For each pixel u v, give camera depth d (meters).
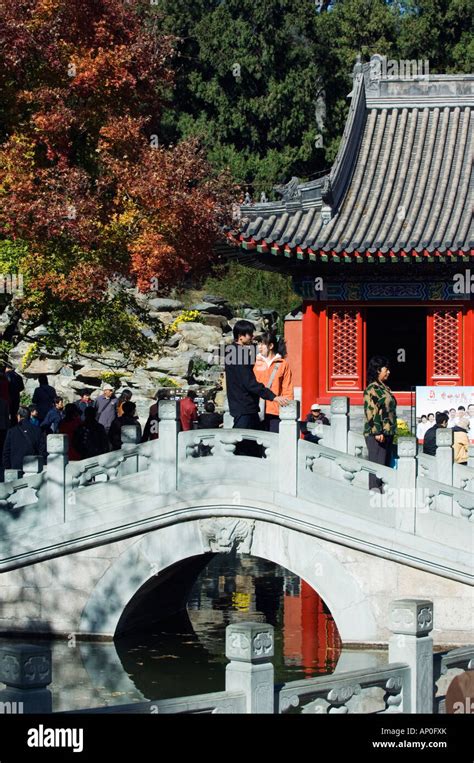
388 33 63.16
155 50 27.05
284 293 54.94
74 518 19.22
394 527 18.17
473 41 61.66
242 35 58.81
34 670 9.15
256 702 10.16
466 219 34.28
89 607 19.25
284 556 18.53
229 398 19.41
